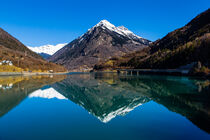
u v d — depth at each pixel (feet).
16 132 33.68
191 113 46.09
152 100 65.57
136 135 32.07
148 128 35.63
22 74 271.90
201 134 32.37
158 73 294.66
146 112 47.93
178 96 71.87
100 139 30.27
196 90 86.28
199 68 179.32
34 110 50.75
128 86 116.47
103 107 56.59
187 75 192.34
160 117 43.09
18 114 46.39
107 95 81.92
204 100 62.75
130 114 46.44
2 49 375.04
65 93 86.69
